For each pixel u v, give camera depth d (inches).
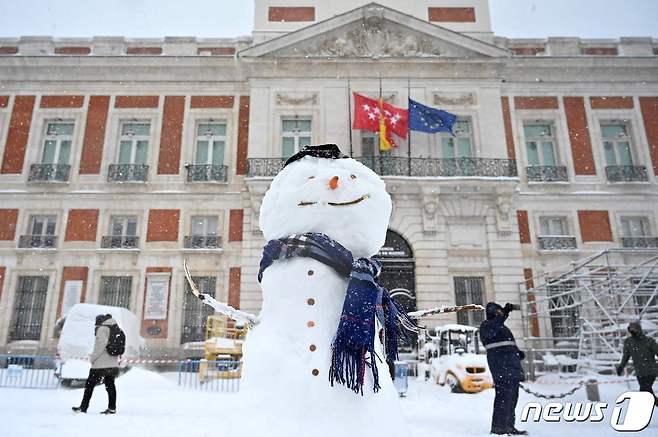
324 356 82.3
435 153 772.0
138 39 856.9
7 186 773.9
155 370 677.9
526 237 749.3
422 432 210.4
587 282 599.8
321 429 75.2
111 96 821.2
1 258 738.2
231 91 826.8
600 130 808.3
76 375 408.8
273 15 868.0
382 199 102.3
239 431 77.5
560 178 780.6
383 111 749.9
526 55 847.7
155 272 735.1
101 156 792.9
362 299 85.3
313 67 804.0
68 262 737.0
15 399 324.8
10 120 805.2
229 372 474.0
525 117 810.2
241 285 709.9
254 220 735.7
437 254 709.9
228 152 797.9
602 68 822.5
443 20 865.5
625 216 766.5
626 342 273.9
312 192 97.0
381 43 809.5
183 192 773.9
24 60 817.5
